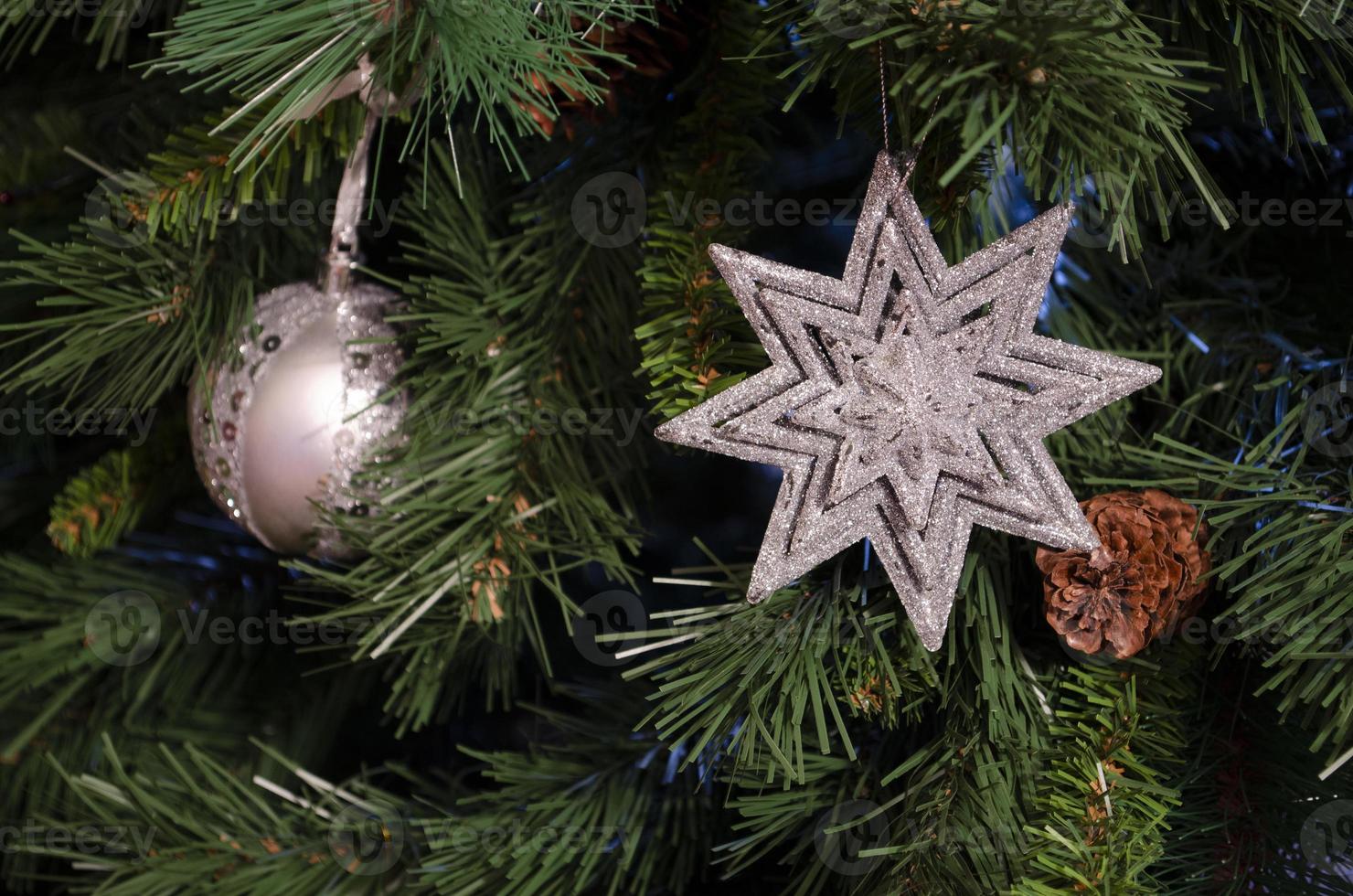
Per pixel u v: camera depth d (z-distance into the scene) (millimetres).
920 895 552
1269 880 581
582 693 678
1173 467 590
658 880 629
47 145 676
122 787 654
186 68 521
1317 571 546
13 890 722
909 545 551
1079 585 560
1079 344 633
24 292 690
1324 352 619
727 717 569
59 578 731
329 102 557
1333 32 540
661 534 774
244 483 608
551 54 542
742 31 601
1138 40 527
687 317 578
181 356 627
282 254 673
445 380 608
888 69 533
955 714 583
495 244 631
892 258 540
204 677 750
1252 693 595
